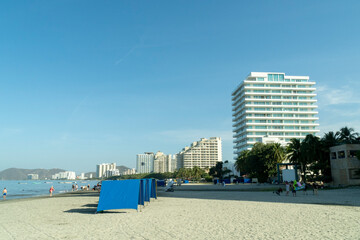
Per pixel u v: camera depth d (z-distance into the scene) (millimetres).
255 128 141250
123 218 17469
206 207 22969
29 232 13320
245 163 96312
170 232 12422
